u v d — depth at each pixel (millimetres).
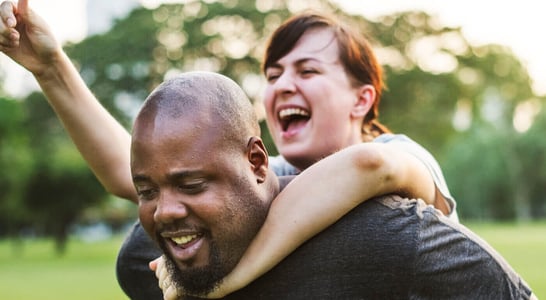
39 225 58031
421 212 1822
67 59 2359
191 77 1808
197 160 1712
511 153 62938
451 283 1787
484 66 43188
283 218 1826
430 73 38344
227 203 1748
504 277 1828
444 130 37750
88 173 40125
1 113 39469
